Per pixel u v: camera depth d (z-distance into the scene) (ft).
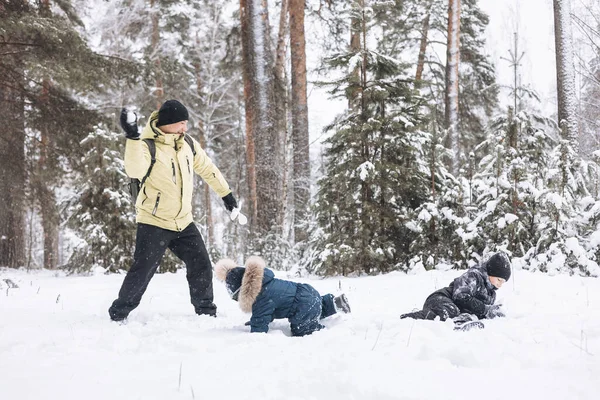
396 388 7.07
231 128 83.30
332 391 7.22
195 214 76.89
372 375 7.63
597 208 27.17
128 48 68.28
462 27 66.03
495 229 28.12
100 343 10.55
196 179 80.38
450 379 7.47
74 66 39.81
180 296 19.54
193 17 70.13
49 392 7.11
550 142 30.32
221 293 20.68
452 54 51.44
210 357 9.27
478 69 68.18
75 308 16.51
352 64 30.22
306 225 49.62
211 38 75.36
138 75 44.47
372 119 30.35
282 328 13.65
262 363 8.70
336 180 31.12
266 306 12.33
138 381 7.68
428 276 25.54
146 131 13.56
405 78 30.83
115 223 34.58
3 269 41.70
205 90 76.33
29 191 43.57
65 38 39.50
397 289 20.89
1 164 40.81
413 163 31.27
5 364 8.64
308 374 7.94
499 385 7.20
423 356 8.93
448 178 31.76
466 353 8.68
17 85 42.14
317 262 32.24
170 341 10.80
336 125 32.32
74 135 43.01
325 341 10.43
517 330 11.53
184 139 14.14
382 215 30.66
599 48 58.70
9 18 35.96
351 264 30.19
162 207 13.56
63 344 10.42
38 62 38.09
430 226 29.89
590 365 8.06
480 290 14.35
